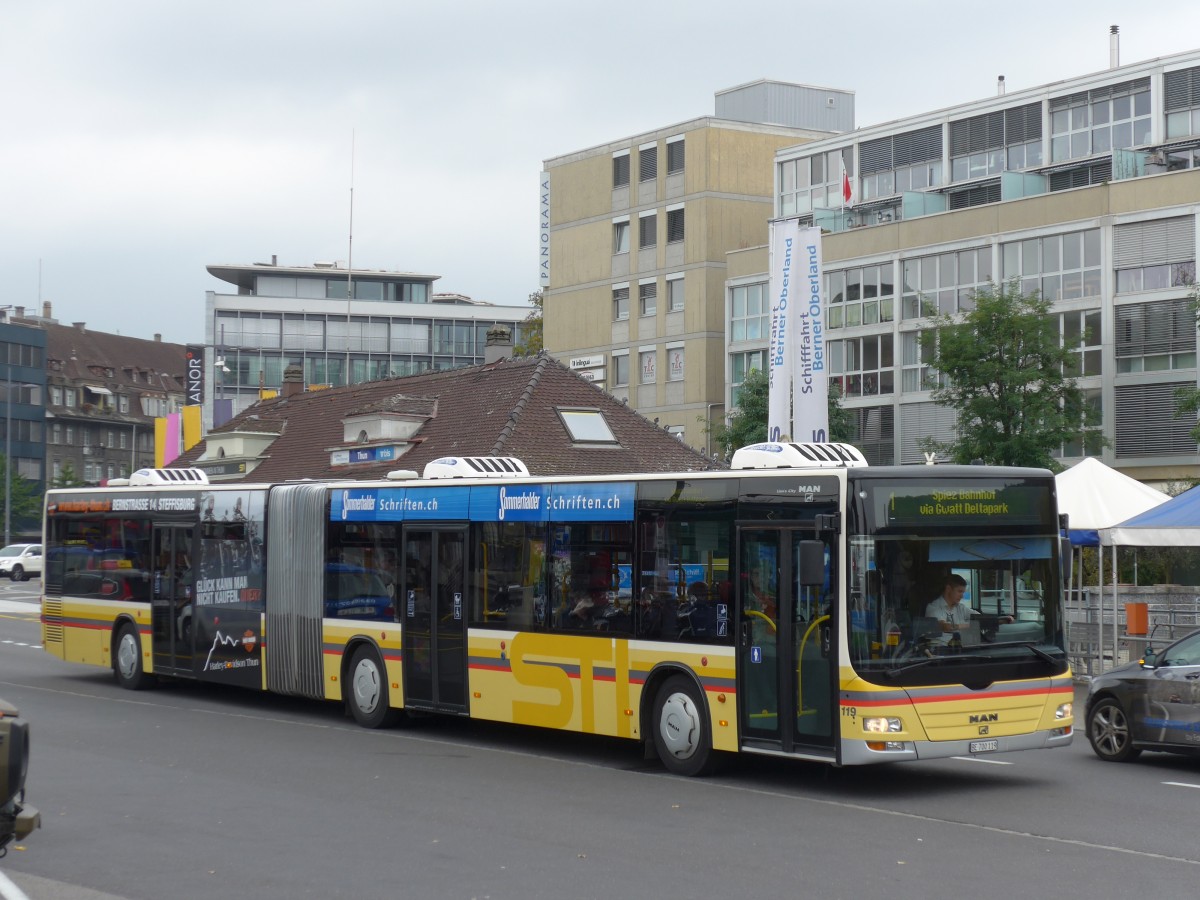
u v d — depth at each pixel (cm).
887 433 5750
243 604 2191
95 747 1714
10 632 4084
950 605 1395
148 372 14200
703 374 6750
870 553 1369
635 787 1434
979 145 5797
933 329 4469
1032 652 1425
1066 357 4297
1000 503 1438
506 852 1093
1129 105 5294
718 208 6800
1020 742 1408
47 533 2677
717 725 1479
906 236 5694
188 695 2373
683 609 1527
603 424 3859
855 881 991
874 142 6209
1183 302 4825
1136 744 1591
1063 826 1216
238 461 4731
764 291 6419
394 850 1099
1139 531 2306
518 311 12825
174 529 2355
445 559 1836
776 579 1430
